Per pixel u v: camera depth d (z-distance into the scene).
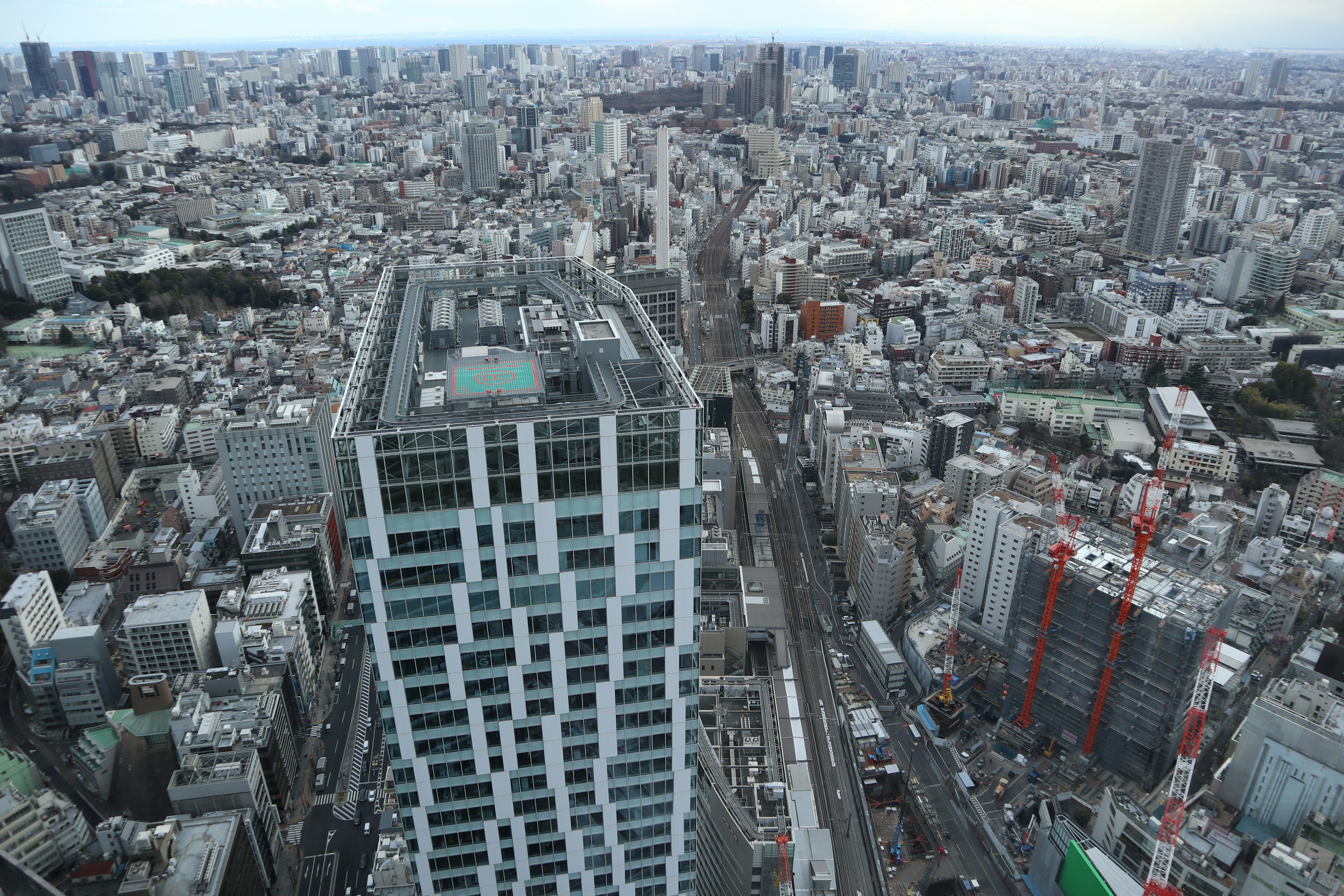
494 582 125.38
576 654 133.12
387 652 127.19
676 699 140.38
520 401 125.00
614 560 127.69
